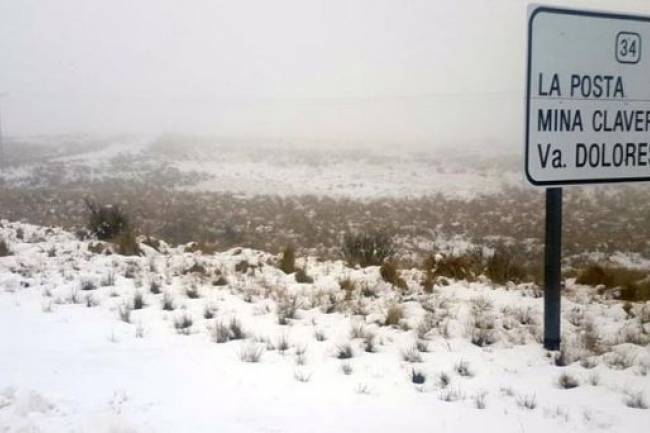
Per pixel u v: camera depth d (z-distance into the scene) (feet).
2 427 18.35
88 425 18.71
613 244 77.05
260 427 19.29
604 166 27.25
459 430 19.39
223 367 24.93
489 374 24.61
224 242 77.20
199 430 18.95
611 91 27.27
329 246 76.89
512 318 32.91
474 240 84.74
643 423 19.93
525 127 25.90
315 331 30.27
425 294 38.55
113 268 45.57
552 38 26.08
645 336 29.99
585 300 38.50
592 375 24.41
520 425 19.76
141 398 21.44
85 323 31.09
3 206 115.75
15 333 29.17
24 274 42.65
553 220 27.20
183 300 36.32
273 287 40.04
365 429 19.36
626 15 27.27
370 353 27.09
